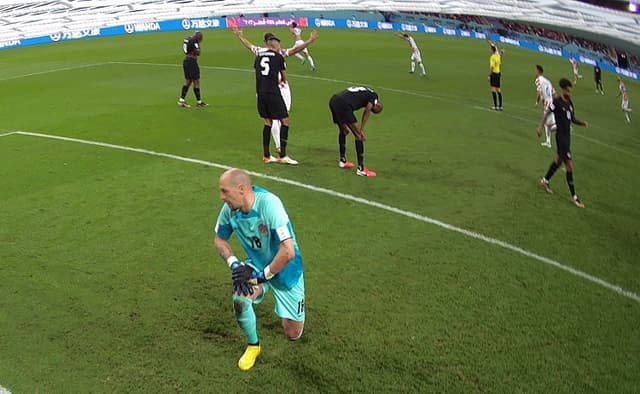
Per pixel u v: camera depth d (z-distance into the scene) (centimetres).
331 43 2617
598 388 445
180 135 1109
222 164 943
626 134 1466
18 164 927
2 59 2138
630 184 1015
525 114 1505
